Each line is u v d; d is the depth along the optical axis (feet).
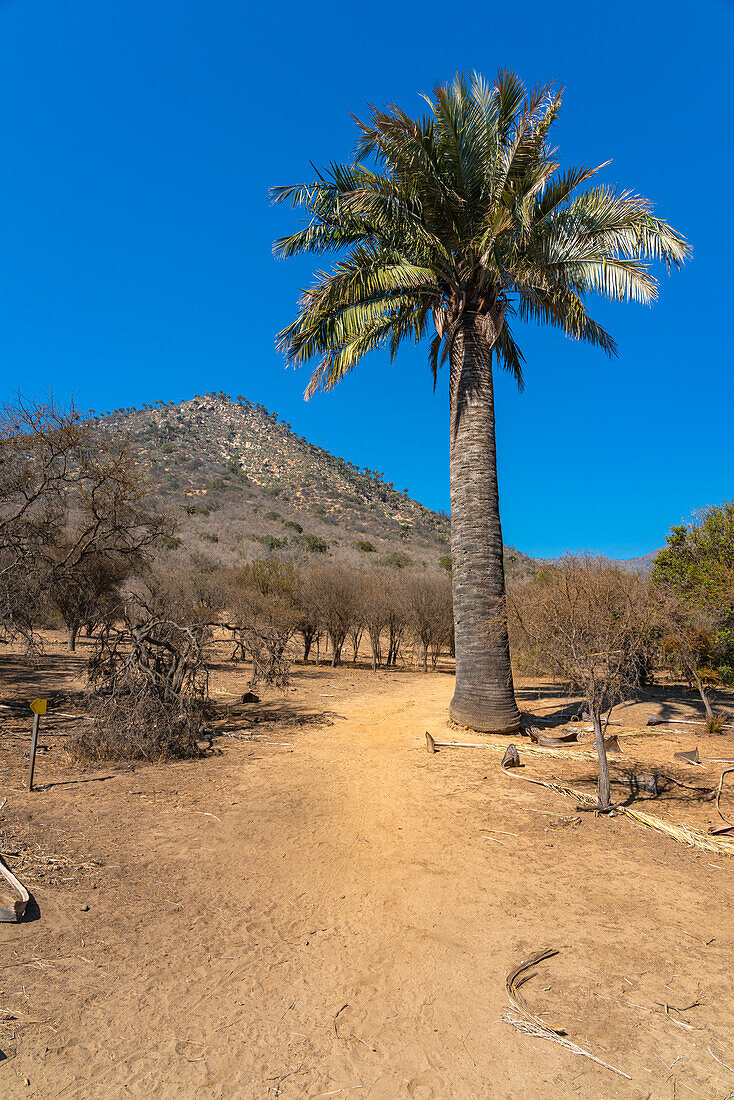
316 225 34.47
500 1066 8.48
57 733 30.50
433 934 12.29
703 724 35.81
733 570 34.40
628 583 22.94
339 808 20.49
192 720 27.86
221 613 74.28
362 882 14.80
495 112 31.78
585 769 25.88
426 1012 9.73
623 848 16.98
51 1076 7.93
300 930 12.41
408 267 32.32
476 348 34.40
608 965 11.02
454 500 34.24
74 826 17.42
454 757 27.81
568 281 32.50
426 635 71.56
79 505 37.96
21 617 32.86
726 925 12.59
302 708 41.19
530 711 41.29
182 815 19.03
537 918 12.89
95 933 11.71
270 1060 8.54
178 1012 9.50
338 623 70.49
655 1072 8.32
